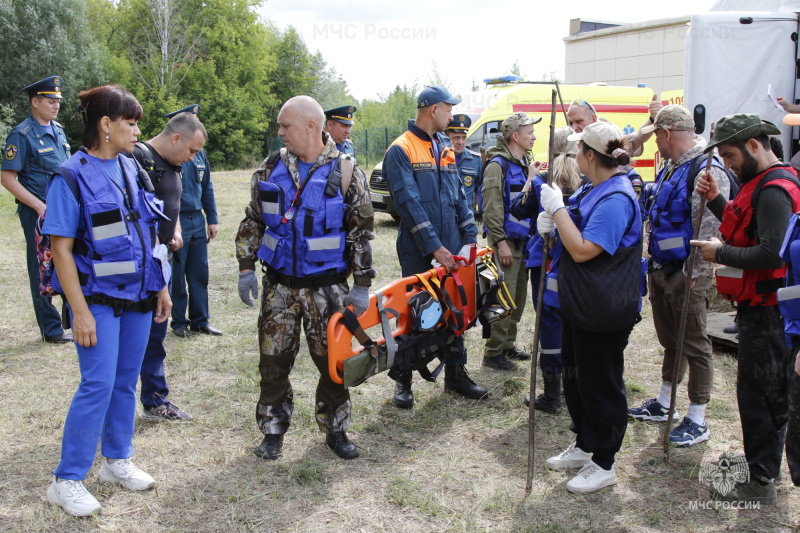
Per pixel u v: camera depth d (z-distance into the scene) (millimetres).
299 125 3137
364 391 4445
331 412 3508
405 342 3684
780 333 2885
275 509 3029
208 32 35312
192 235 5500
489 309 4188
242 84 37250
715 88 6992
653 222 3688
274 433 3484
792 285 2537
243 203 15078
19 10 30500
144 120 34219
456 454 3572
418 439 3758
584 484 3143
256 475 3338
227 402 4277
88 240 2830
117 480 3207
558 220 2934
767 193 2758
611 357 3018
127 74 35188
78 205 2771
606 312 2869
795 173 2836
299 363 4949
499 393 4430
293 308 3344
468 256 4078
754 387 2951
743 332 2963
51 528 2859
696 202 3426
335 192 3223
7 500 3080
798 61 6887
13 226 11898
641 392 4383
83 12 33250
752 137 2811
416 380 4684
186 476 3334
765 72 6895
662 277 3676
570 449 3443
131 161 3055
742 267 2807
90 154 2857
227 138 35250
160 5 35531
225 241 10320
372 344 3379
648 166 11383
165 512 3008
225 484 3254
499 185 4602
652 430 3822
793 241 2525
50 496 2994
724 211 3004
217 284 7594
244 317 6285
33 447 3631
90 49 32875
